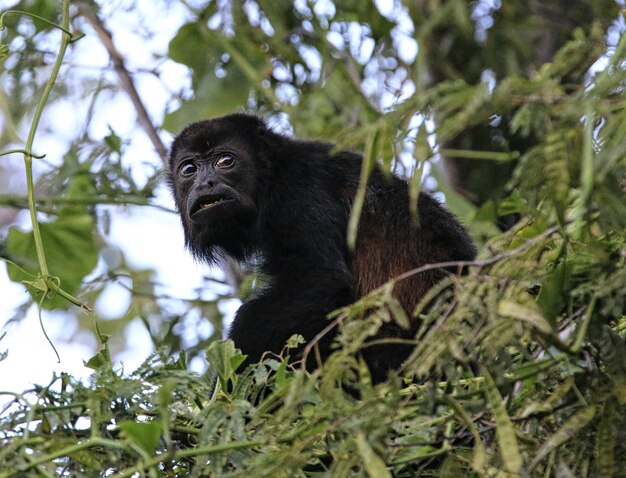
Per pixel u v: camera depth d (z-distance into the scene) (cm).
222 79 1388
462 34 1335
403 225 1061
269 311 1042
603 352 656
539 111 626
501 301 612
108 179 1363
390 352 937
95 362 764
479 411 649
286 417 664
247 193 1155
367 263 1073
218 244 1186
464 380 718
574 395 671
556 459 661
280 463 628
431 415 652
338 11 1391
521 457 638
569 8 1363
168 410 701
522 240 774
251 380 739
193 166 1201
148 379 712
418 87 1191
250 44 1380
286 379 728
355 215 638
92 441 646
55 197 1326
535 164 627
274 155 1168
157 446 697
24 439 650
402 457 664
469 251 1052
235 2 1396
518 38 1326
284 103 1356
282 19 1387
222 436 671
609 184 612
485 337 627
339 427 624
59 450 657
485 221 986
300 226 1110
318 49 1392
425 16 1394
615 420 650
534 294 762
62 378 705
